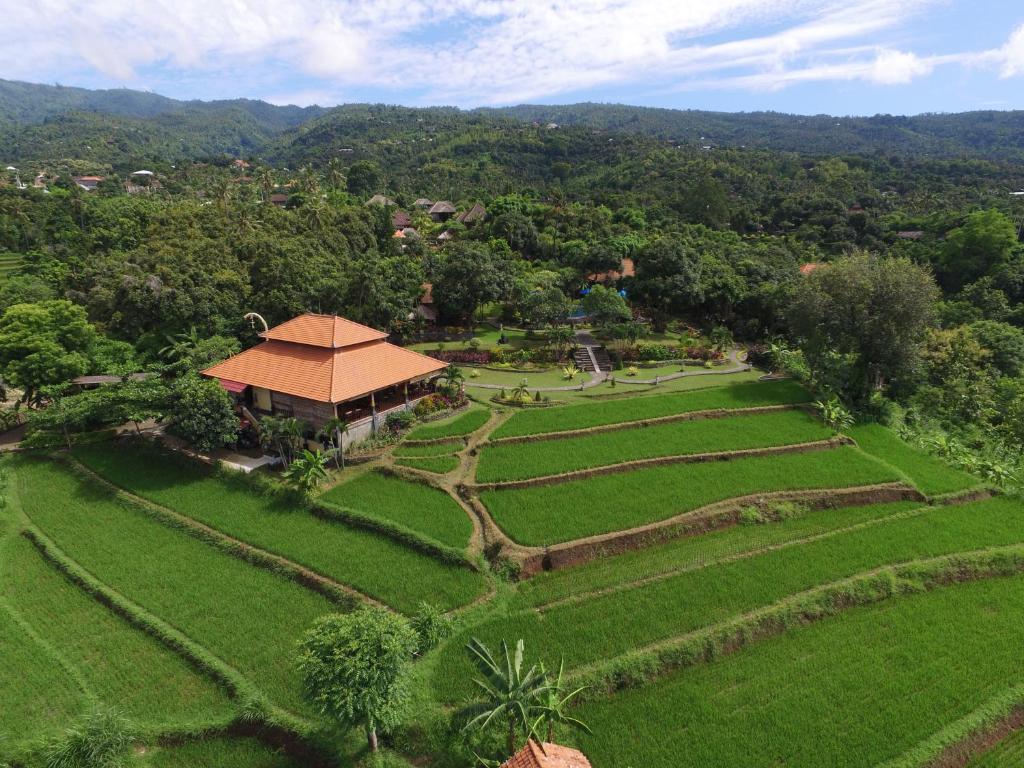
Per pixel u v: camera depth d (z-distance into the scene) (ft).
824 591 106.93
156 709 87.20
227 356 194.90
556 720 79.46
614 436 162.40
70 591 112.06
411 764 78.59
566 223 373.40
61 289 248.32
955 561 116.57
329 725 82.48
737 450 156.25
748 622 99.09
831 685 89.04
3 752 78.95
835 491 139.85
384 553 116.37
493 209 398.21
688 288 253.85
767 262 325.01
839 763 76.89
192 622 102.01
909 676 90.68
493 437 157.17
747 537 124.77
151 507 135.33
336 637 74.43
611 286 302.04
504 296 262.67
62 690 90.43
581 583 109.29
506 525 122.11
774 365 229.66
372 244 331.16
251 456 151.12
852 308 187.32
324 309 231.71
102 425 176.04
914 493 142.10
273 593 108.68
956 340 217.97
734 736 80.59
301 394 150.20
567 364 222.48
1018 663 93.25
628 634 96.43
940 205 513.45
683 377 215.10
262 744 82.58
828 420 174.91
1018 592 111.04
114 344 200.95
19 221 399.44
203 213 293.43
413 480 138.92
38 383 177.68
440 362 179.22
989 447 174.70
